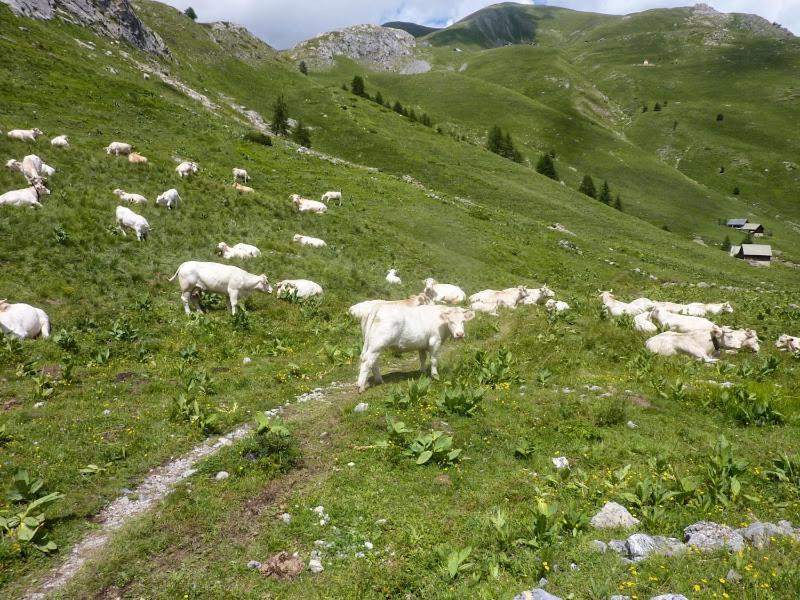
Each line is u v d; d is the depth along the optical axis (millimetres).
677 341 15422
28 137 27828
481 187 75062
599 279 42594
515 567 5375
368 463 7832
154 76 66938
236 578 5719
